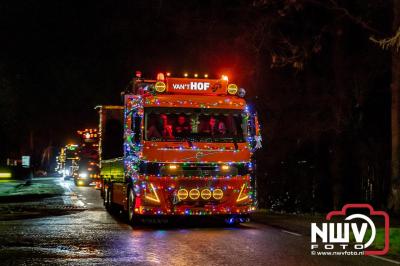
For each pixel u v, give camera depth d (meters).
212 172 14.73
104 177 21.77
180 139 14.71
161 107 14.80
